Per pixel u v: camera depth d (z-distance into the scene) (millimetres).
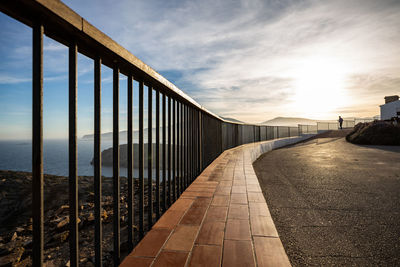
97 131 1183
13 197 4598
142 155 1793
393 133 14453
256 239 1887
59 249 2312
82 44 1113
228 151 9594
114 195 1370
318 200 3562
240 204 2770
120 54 1314
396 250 1994
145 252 1670
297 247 2068
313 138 23297
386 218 2760
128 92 1591
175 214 2436
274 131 20094
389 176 5465
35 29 853
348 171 6242
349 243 2135
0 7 762
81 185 5367
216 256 1626
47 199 4379
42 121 854
